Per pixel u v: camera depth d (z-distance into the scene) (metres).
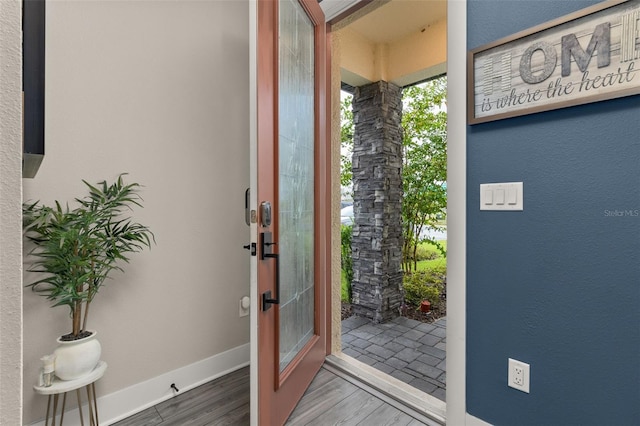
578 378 1.12
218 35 1.95
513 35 1.20
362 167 3.24
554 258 1.16
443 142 3.46
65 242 1.23
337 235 2.37
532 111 1.17
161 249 1.72
